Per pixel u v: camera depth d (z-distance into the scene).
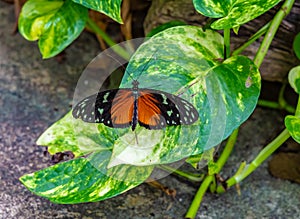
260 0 0.73
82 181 0.73
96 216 0.77
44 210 0.77
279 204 0.79
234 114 0.72
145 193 0.79
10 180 0.79
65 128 0.77
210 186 0.79
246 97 0.73
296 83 0.77
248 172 0.79
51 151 0.76
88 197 0.73
